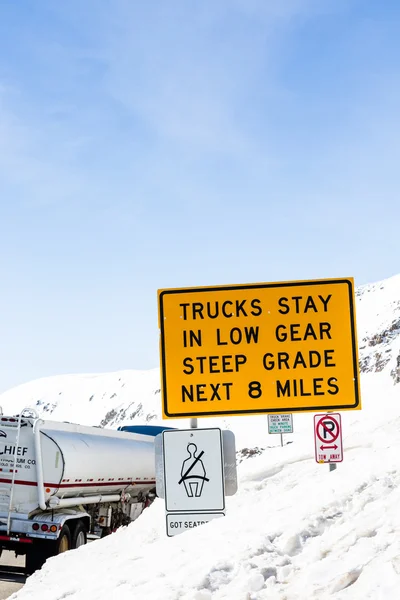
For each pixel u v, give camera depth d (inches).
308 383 411.2
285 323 414.9
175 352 416.8
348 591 232.4
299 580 255.8
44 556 643.5
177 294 419.2
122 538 578.2
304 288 415.2
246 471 810.2
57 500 660.1
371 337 6545.3
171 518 403.2
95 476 755.4
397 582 221.8
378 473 384.5
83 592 330.3
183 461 405.7
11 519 646.5
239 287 417.7
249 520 367.6
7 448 657.6
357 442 676.7
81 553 536.4
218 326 416.5
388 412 986.7
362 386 4889.3
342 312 412.5
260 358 413.7
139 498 973.8
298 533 305.3
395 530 273.1
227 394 413.1
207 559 308.3
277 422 892.0
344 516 313.4
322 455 471.2
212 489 402.0
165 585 287.6
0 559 775.1
